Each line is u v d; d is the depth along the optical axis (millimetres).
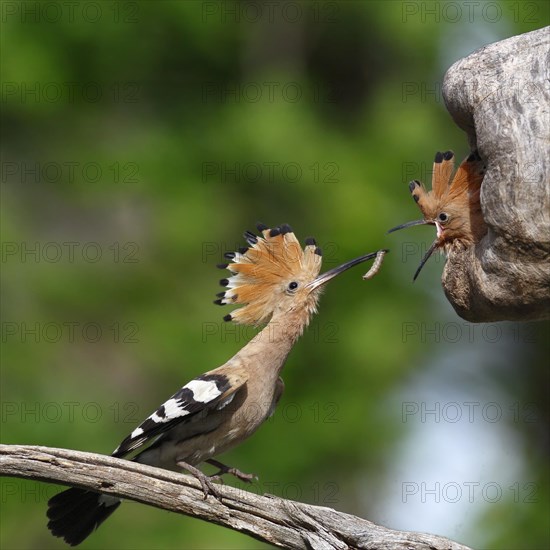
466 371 15719
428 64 15883
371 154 15242
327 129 15656
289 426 14211
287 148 15086
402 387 14617
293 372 14477
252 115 15359
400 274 14758
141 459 8242
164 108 15812
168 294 15156
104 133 15781
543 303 7332
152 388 14961
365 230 14602
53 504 8117
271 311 8570
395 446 14211
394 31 15430
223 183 15242
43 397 14633
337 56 16375
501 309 7473
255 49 16234
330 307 14672
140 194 15297
